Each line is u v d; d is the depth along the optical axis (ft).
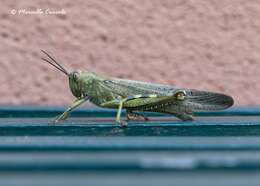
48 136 1.12
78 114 1.53
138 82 1.37
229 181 0.77
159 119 1.37
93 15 2.61
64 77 2.60
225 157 0.87
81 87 1.34
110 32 2.61
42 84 2.60
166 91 1.36
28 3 2.60
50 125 1.23
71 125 1.22
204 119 1.35
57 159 0.87
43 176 0.79
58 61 2.60
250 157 0.88
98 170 0.83
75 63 2.60
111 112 1.55
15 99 2.59
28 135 1.14
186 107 1.35
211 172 0.82
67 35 2.60
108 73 2.60
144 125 1.24
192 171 0.82
